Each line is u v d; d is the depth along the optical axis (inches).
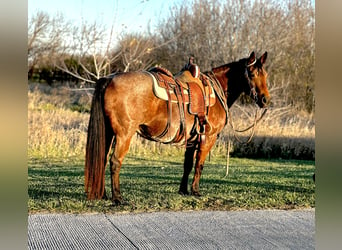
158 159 482.6
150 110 230.8
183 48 805.9
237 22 775.7
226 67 272.1
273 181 333.7
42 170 382.6
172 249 169.6
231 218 217.2
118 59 666.8
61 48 855.1
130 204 237.3
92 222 205.0
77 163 435.8
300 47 806.5
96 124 224.8
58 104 745.6
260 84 265.6
